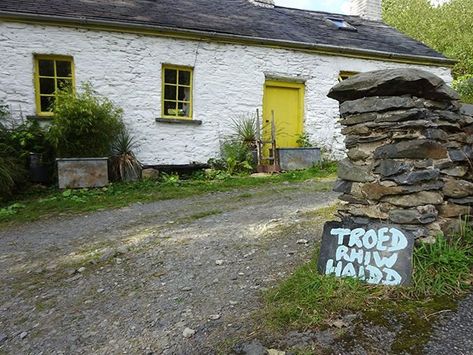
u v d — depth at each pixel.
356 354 1.68
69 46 7.00
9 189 5.62
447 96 2.30
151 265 2.98
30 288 2.75
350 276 2.25
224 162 7.84
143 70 7.45
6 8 6.70
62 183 6.16
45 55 6.96
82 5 7.68
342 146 8.98
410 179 2.25
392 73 2.25
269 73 8.30
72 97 6.42
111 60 7.25
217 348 1.85
